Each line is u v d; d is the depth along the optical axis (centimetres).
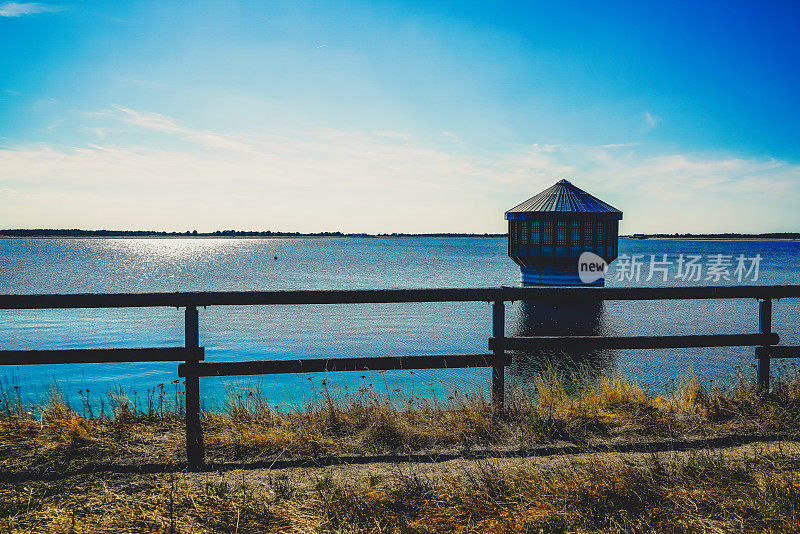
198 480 395
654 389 833
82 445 454
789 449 443
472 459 436
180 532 315
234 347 2239
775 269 8106
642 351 1619
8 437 467
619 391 598
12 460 425
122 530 316
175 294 448
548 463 419
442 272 7269
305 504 350
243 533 315
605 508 337
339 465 427
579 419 521
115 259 12556
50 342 2444
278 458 444
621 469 385
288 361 465
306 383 1412
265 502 352
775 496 338
